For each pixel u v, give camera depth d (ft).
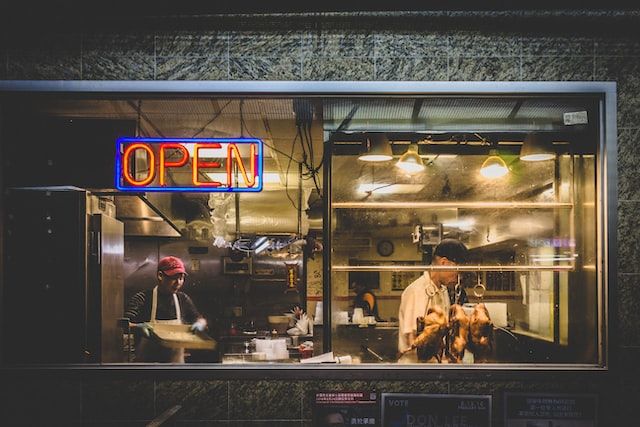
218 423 14.87
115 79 15.14
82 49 15.14
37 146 16.25
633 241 15.03
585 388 14.87
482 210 19.43
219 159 15.72
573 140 17.35
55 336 15.51
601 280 15.12
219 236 24.64
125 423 14.87
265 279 26.22
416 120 17.13
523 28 15.17
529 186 19.21
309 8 15.07
